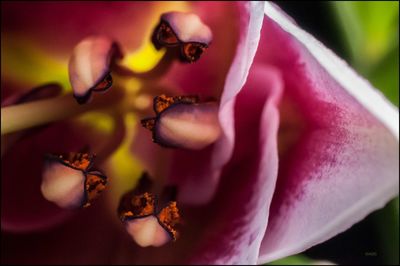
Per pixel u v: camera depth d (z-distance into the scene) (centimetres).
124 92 26
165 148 25
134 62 26
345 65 22
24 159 26
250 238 23
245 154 24
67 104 25
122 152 26
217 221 24
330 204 23
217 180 24
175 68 25
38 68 26
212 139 24
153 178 25
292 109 24
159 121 24
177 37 24
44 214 26
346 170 23
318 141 24
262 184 24
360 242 29
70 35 26
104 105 26
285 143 24
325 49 22
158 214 24
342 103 23
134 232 24
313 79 24
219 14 24
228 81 23
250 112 24
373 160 23
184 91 25
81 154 25
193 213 25
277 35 24
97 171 25
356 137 23
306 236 23
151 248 25
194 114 24
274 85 24
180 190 25
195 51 24
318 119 24
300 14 29
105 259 25
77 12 26
